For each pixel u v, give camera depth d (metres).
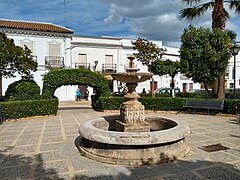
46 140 6.77
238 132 7.68
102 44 29.59
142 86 31.56
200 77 12.62
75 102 23.78
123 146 4.70
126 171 4.29
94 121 6.54
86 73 13.96
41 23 27.50
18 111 10.96
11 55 10.82
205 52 12.20
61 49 25.80
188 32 12.88
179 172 4.25
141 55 24.30
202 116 11.63
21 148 5.95
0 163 4.85
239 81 35.69
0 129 8.62
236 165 4.59
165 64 19.70
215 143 6.23
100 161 4.80
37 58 24.69
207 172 4.25
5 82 22.38
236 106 11.16
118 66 30.52
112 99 14.00
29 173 4.30
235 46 12.39
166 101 13.42
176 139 4.89
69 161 4.88
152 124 7.28
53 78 13.05
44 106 11.96
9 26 23.11
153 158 4.64
